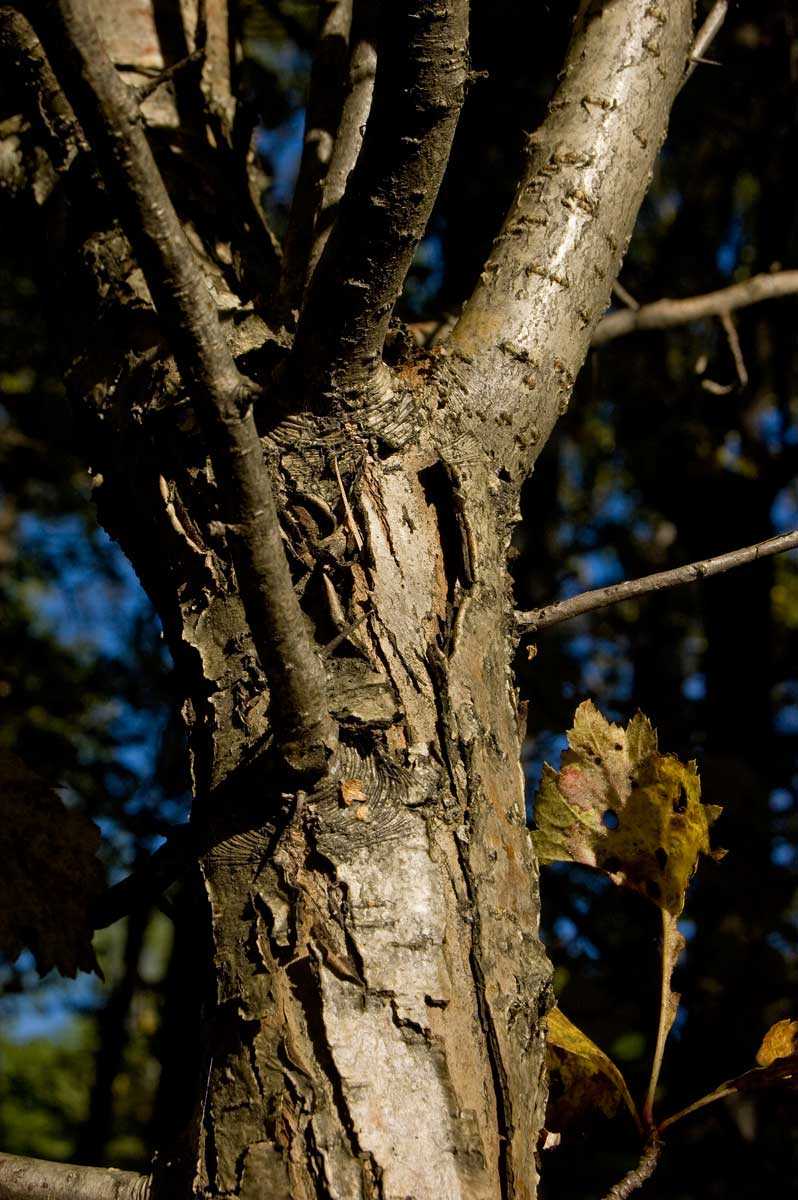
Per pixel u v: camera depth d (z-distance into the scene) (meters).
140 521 0.98
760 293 1.34
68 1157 2.54
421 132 0.89
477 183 1.59
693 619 2.30
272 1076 0.88
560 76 1.07
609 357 2.09
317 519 0.94
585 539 2.36
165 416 0.97
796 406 2.31
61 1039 2.90
